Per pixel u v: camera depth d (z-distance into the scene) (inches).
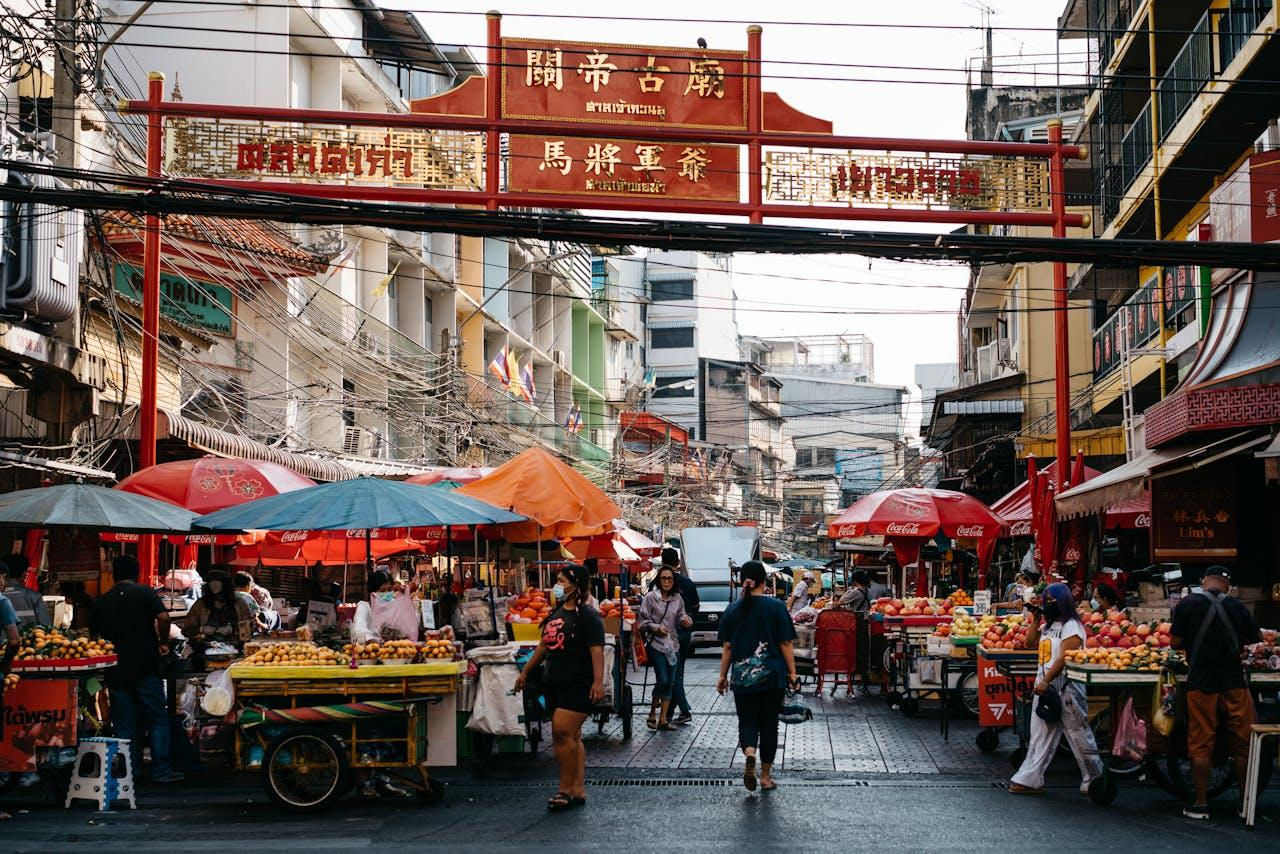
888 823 354.3
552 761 490.9
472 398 1371.8
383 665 387.5
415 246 1456.7
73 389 631.8
